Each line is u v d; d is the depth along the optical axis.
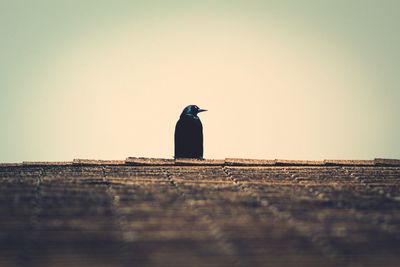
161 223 12.88
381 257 11.43
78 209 13.62
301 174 18.09
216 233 12.36
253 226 12.86
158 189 15.70
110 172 17.89
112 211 13.59
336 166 19.62
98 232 12.23
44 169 18.33
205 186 16.19
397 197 15.50
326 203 14.80
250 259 11.16
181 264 10.86
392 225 13.18
